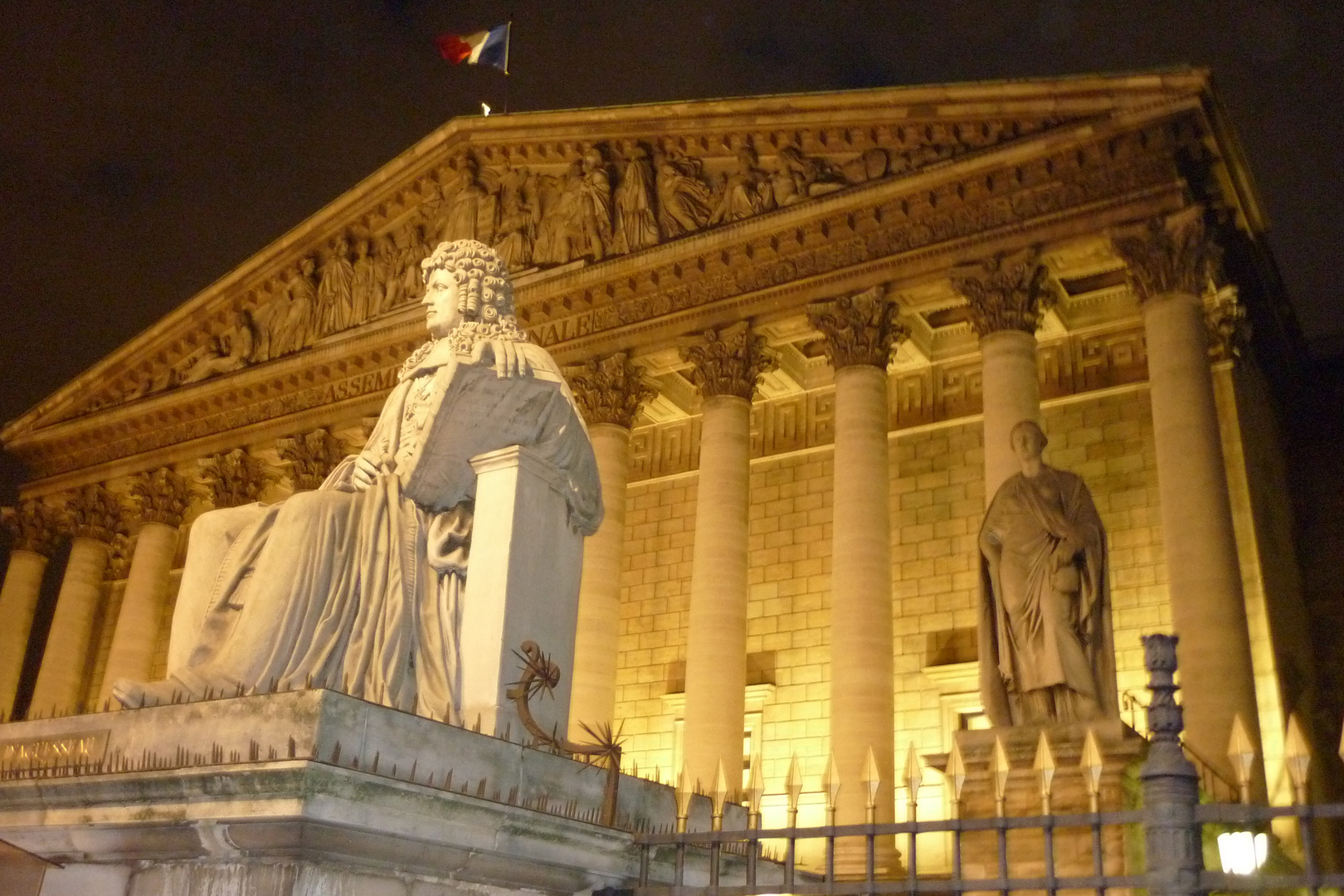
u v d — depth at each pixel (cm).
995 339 3319
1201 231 3148
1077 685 1839
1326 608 3859
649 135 4094
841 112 3691
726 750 3288
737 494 3581
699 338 3803
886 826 730
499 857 764
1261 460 3634
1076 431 3781
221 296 4997
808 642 4038
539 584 955
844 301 3584
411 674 916
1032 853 1666
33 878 766
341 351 4594
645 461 4559
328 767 657
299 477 4625
